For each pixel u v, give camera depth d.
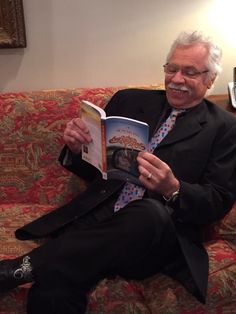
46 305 1.26
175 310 1.33
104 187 1.59
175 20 2.01
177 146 1.51
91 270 1.28
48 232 1.52
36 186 1.82
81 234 1.31
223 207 1.46
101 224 1.33
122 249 1.28
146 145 1.30
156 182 1.32
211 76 1.56
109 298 1.33
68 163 1.66
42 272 1.28
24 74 2.07
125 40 2.04
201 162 1.50
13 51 2.02
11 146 1.80
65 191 1.81
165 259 1.38
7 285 1.30
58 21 1.98
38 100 1.83
